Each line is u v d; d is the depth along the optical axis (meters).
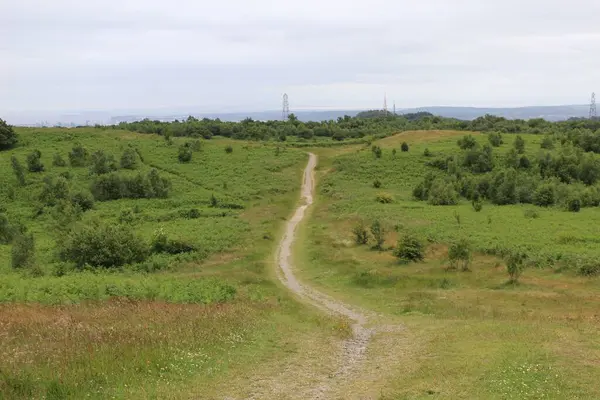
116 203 75.50
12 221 66.50
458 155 100.38
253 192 81.69
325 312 26.84
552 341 15.45
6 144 102.56
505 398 10.80
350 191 82.38
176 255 44.72
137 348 13.61
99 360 12.39
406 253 41.34
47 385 10.69
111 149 105.12
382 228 50.94
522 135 125.56
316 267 42.12
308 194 84.00
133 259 43.00
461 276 35.91
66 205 63.41
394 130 142.12
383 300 30.38
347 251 46.88
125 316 18.89
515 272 33.34
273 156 107.56
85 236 42.53
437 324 21.70
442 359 14.41
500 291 31.42
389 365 14.50
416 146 113.38
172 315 19.08
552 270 36.62
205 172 94.00
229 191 82.81
